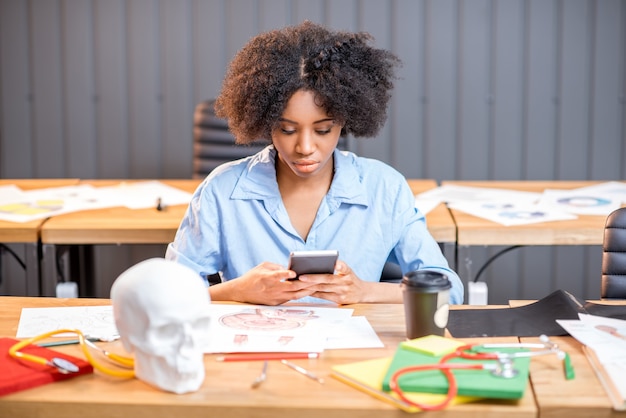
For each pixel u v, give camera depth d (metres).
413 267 2.14
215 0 4.16
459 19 4.13
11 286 4.29
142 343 1.42
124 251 4.29
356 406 1.39
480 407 1.38
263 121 1.95
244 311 1.83
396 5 4.13
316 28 1.99
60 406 1.42
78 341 1.67
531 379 1.48
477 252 4.27
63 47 4.22
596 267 4.27
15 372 1.49
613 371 1.46
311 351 1.60
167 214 2.84
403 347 1.57
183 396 1.43
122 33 4.20
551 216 2.78
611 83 4.14
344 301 1.91
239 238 2.12
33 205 2.96
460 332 1.71
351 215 2.12
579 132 4.18
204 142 3.63
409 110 4.20
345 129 2.08
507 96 4.17
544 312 1.81
